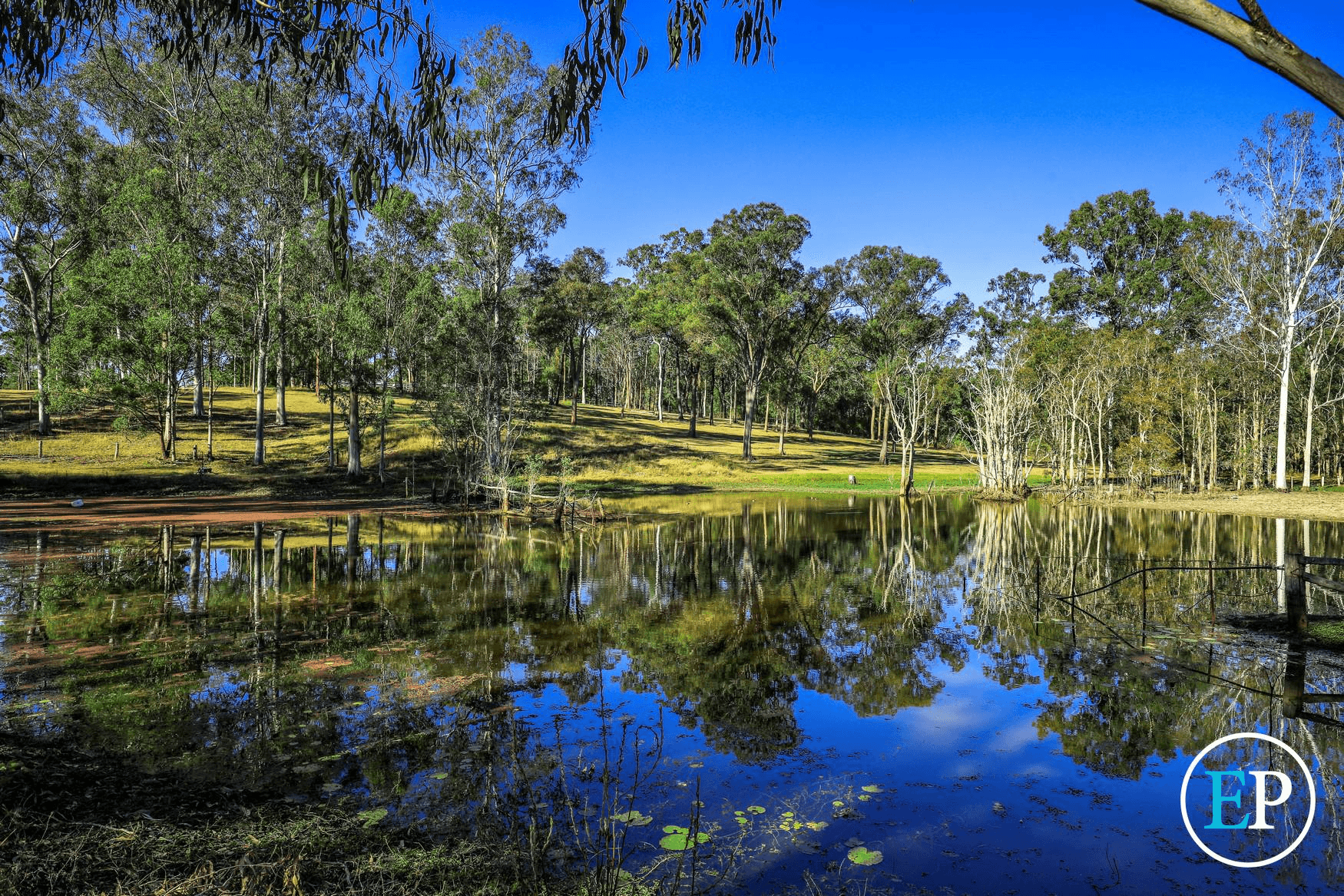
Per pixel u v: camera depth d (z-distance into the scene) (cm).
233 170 3706
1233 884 420
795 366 6038
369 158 646
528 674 808
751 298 5253
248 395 5694
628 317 6881
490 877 406
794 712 708
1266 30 274
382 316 3619
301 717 659
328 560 1600
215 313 3734
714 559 1752
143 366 3494
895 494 4278
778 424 8719
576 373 7819
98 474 3225
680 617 1117
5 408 4353
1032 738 643
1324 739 641
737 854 443
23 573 1370
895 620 1112
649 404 10050
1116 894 405
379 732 629
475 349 3219
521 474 3378
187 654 855
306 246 3631
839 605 1219
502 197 3722
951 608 1199
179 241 3688
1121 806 518
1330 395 4144
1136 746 628
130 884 381
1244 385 4153
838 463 5762
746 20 568
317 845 438
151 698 702
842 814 500
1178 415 4203
